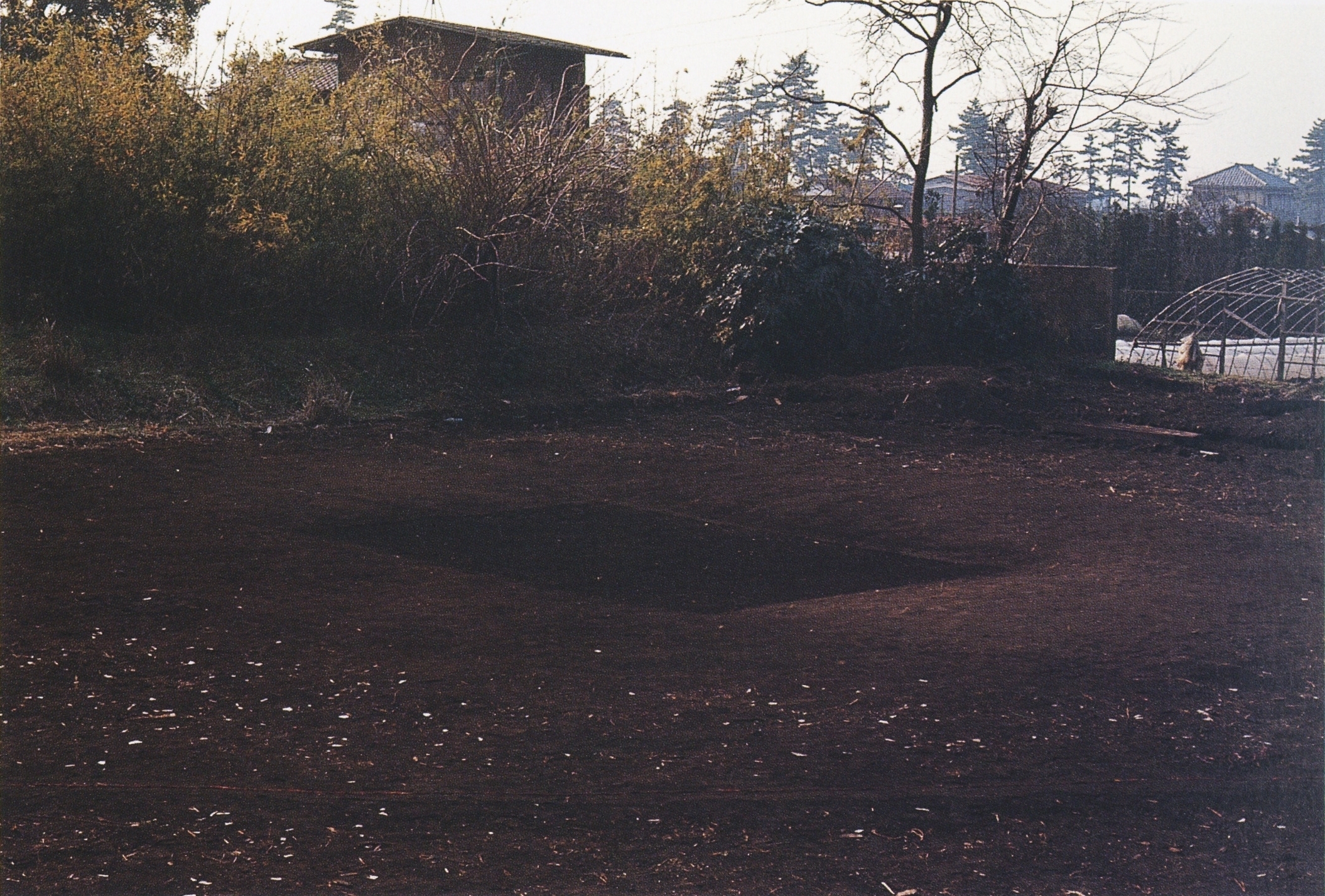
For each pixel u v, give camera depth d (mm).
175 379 12914
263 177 14383
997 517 9594
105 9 20547
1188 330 31125
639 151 18750
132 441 11273
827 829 4250
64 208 13094
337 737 4848
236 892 3654
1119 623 6809
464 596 6902
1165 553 8562
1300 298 20969
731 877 3896
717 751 4867
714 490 10336
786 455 12203
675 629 6441
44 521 8180
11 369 12227
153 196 13617
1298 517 9977
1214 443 13594
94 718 4906
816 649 6176
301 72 16188
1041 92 19656
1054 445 13305
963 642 6383
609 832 4160
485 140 16078
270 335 14461
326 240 14789
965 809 4453
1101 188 76625
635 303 18188
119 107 13492
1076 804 4535
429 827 4133
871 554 8359
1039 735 5176
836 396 15562
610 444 12500
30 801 4152
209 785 4359
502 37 19453
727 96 19703
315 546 7910
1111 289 19719
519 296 16531
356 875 3795
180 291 13961
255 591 6801
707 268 18219
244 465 10625
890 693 5594
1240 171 83812
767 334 17125
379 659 5770
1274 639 6602
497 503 9523
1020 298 19062
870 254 18484
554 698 5371
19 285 13312
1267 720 5445
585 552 8086
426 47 18000
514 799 4371
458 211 15812
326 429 12461
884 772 4742
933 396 14992
